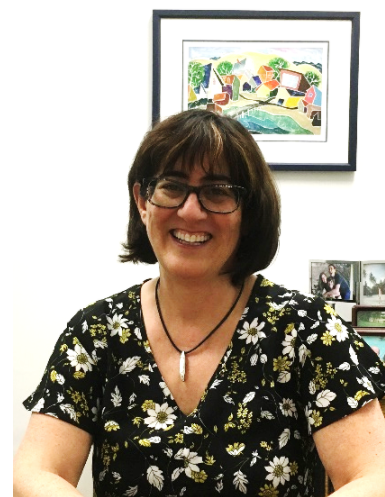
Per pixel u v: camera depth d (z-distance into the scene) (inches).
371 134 66.7
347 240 67.1
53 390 43.4
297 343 42.0
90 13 67.0
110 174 67.7
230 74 66.5
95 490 42.8
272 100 66.6
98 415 44.0
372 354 43.1
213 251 41.7
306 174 67.0
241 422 40.1
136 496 40.3
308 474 42.1
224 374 41.8
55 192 67.8
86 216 67.9
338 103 66.2
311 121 66.5
